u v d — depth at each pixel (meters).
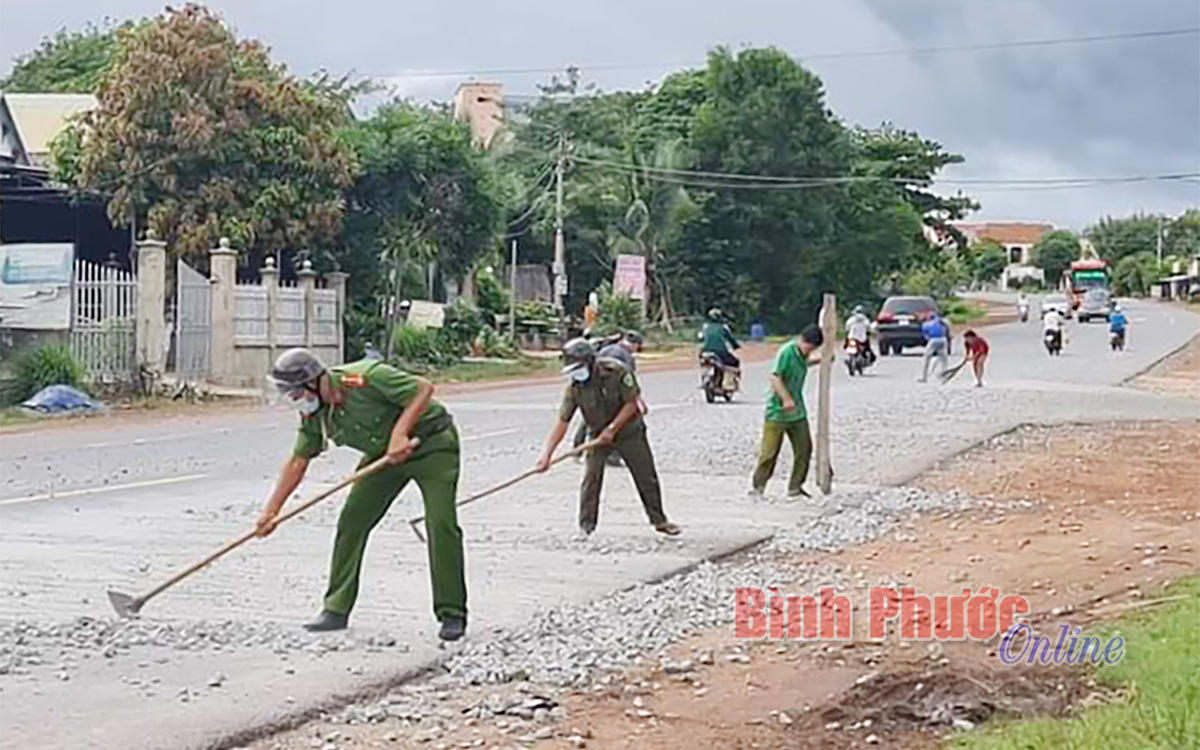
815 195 73.38
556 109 70.62
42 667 8.09
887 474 17.75
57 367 29.50
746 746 6.94
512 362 46.78
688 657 8.68
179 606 9.72
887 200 79.50
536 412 27.77
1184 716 6.63
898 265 82.00
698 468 17.98
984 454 20.31
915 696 7.63
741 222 72.19
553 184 65.19
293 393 8.58
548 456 12.52
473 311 48.50
